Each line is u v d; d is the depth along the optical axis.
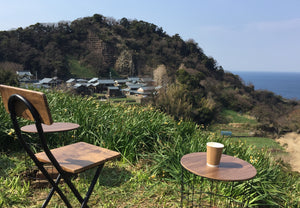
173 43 116.69
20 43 94.62
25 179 2.57
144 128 3.94
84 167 1.54
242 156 3.53
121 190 2.56
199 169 1.66
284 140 46.88
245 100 68.00
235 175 1.55
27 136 3.60
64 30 112.31
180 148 3.31
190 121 4.49
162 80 59.19
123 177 2.91
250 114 63.09
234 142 3.98
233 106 65.69
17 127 1.36
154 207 2.29
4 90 1.41
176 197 2.52
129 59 106.69
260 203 2.68
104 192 2.49
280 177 3.57
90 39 112.38
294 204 2.84
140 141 3.72
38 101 1.22
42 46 100.25
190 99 43.44
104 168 3.13
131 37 121.81
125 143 3.58
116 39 117.19
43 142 1.33
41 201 2.21
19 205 2.11
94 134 3.73
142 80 85.00
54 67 91.06
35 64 89.88
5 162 3.00
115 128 3.79
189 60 103.50
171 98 30.03
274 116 59.53
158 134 3.96
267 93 81.25
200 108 44.06
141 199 2.43
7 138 3.58
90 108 4.59
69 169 1.49
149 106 5.11
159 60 104.12
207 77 83.75
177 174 2.94
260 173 3.07
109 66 106.25
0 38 92.88
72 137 3.71
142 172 3.04
